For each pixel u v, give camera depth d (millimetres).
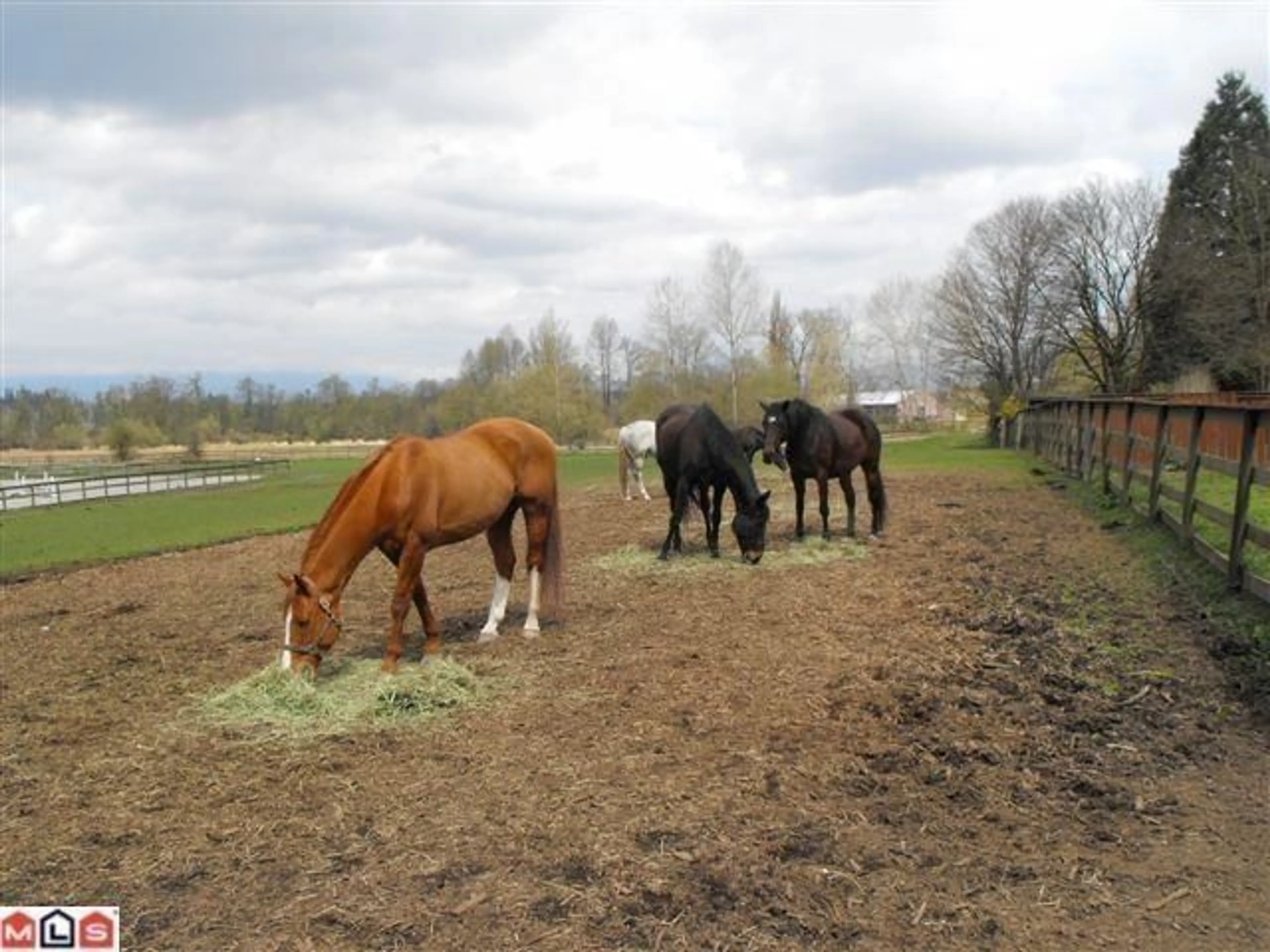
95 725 5195
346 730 4867
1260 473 6016
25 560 13695
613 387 70375
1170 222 39125
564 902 3111
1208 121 41906
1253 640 5512
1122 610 6578
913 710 4844
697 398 50312
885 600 7344
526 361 61188
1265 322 34844
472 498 6031
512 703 5188
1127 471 11102
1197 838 3434
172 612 8664
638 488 19062
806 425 9609
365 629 7152
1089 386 42844
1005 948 2809
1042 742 4387
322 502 23375
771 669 5625
